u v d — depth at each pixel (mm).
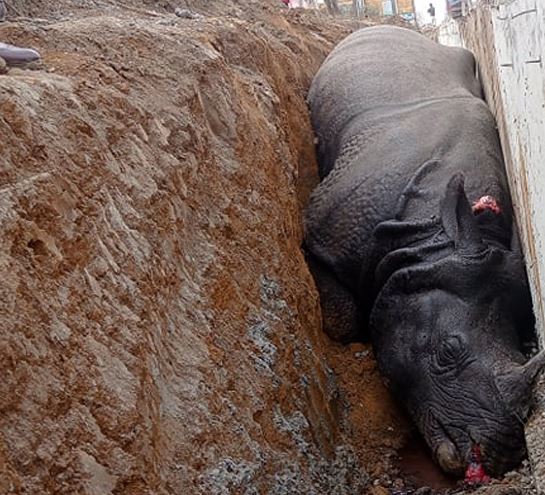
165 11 10336
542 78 5875
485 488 6105
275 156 8234
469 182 7980
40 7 8375
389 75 9719
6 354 3566
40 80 5191
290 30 12664
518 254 7422
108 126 5496
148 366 4617
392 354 7398
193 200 6242
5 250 3881
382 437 7332
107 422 4043
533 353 7188
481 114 9000
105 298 4539
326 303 8352
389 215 7910
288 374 6363
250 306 6328
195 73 7172
